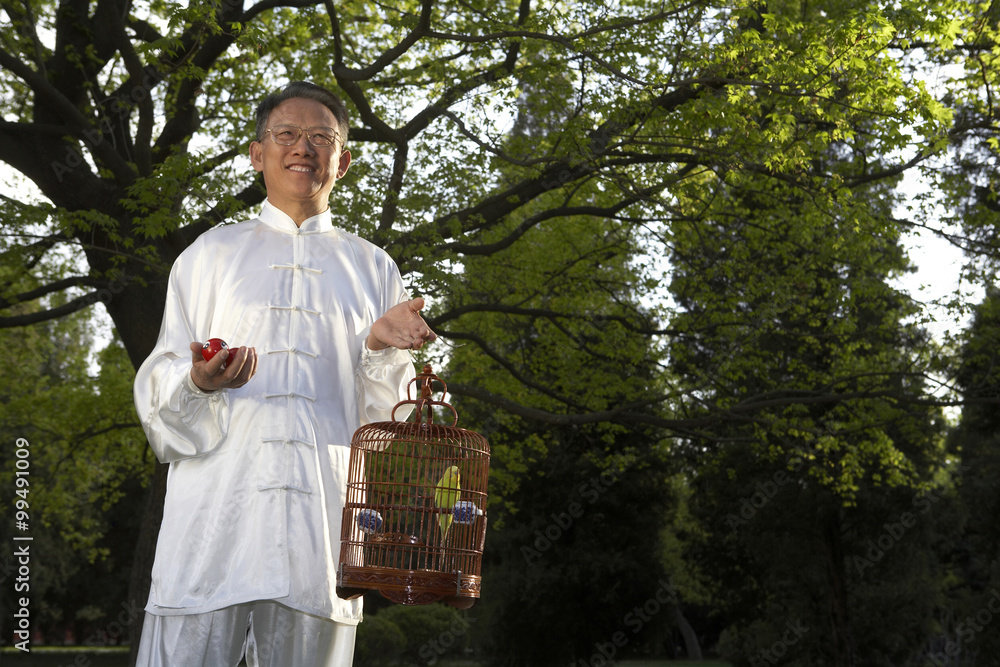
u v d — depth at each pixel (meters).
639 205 11.81
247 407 2.58
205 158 9.80
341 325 2.75
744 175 10.27
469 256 12.63
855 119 9.27
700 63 9.48
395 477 2.66
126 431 17.00
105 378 16.47
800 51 9.06
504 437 15.91
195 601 2.45
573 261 13.36
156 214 8.61
